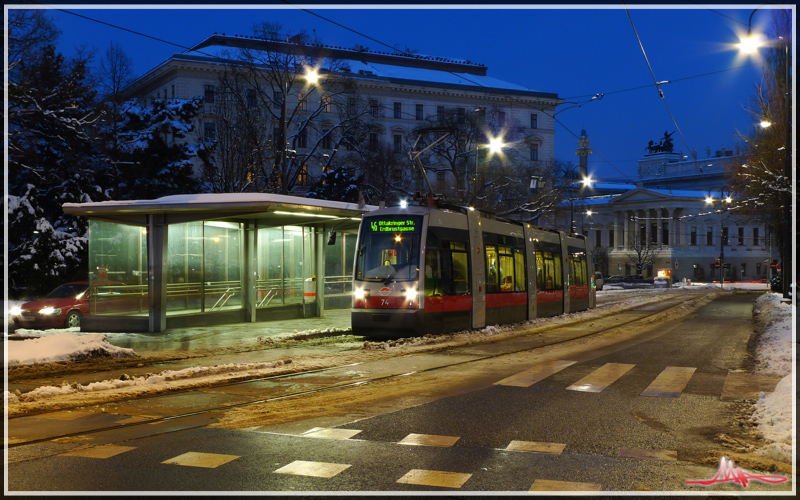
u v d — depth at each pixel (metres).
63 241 36.78
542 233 27.41
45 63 38.38
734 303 41.22
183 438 7.72
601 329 22.61
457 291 19.81
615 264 101.50
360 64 87.00
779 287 46.38
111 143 40.53
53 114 36.72
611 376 12.27
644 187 107.56
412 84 85.44
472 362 14.09
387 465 6.67
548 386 11.19
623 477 6.34
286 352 15.41
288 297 24.62
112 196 39.59
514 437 7.80
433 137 58.25
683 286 78.69
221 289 22.03
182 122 41.75
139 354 14.78
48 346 13.73
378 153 59.97
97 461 6.79
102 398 10.01
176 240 20.44
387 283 18.42
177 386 10.94
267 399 10.02
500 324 22.55
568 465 6.71
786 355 14.28
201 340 17.52
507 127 59.47
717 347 17.16
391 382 11.56
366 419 8.70
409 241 18.69
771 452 7.04
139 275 19.97
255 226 22.91
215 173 41.53
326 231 26.38
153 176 40.66
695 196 96.50
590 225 104.81
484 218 22.11
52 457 6.93
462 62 96.00
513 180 58.38
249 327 21.08
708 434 7.98
